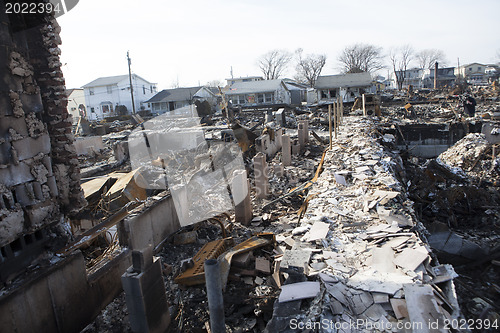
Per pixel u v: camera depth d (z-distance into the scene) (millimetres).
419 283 3988
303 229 6008
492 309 5121
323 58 71062
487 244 7824
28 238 4297
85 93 49438
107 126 30422
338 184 8484
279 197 9703
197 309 5199
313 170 13047
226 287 5332
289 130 23828
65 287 4543
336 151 12625
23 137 4129
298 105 43156
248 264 5727
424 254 4539
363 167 9734
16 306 3861
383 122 22078
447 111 28422
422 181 11234
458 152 14562
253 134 13664
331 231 5785
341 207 6891
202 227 7809
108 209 7438
